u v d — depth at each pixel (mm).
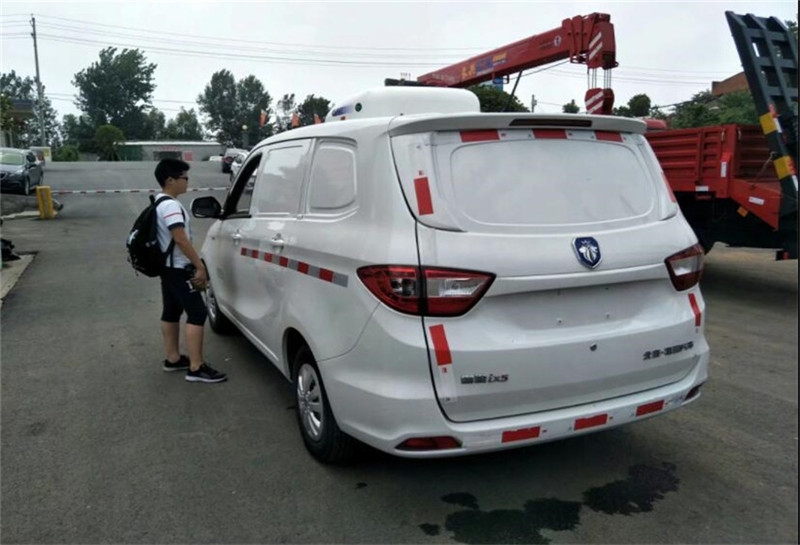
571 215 3205
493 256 2941
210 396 4809
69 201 20328
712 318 7316
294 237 3844
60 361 5629
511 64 10188
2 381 5129
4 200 19203
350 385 3146
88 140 79625
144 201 20438
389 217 3045
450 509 3303
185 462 3787
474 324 2947
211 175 32375
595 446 3986
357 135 3430
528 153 3229
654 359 3338
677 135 8672
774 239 7945
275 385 5031
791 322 7125
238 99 103750
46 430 4227
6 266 10078
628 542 3039
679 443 4039
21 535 3088
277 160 4570
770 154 7961
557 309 3100
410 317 2916
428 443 2945
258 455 3863
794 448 3977
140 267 5000
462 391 2928
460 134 3131
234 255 5145
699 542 3039
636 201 3436
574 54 9055
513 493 3449
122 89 95750
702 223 8883
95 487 3520
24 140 67312
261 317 4445
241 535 3092
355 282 3127
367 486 3508
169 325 5289
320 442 3646
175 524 3178
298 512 3275
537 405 3086
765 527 3156
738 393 4906
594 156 3402
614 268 3180
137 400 4738
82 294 8227
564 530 3131
